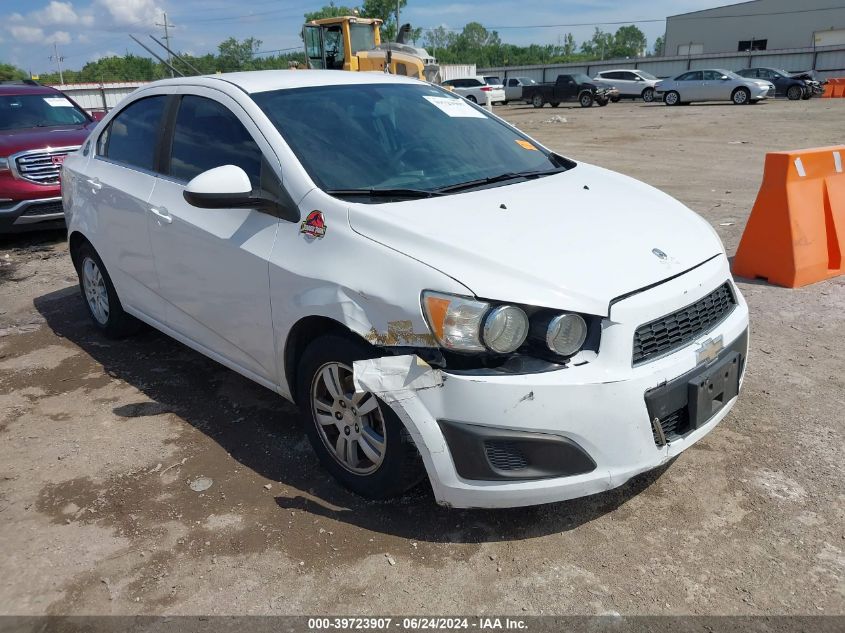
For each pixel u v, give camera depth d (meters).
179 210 3.73
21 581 2.70
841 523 2.84
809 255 5.59
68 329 5.39
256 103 3.51
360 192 3.10
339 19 18.44
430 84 4.37
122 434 3.76
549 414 2.50
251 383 4.31
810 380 4.05
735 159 12.88
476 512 2.98
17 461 3.54
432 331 2.53
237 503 3.11
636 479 3.18
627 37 124.06
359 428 2.97
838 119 19.98
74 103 9.66
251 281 3.26
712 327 2.93
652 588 2.54
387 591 2.57
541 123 23.58
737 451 3.36
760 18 53.81
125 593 2.62
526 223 2.91
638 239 2.93
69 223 5.00
